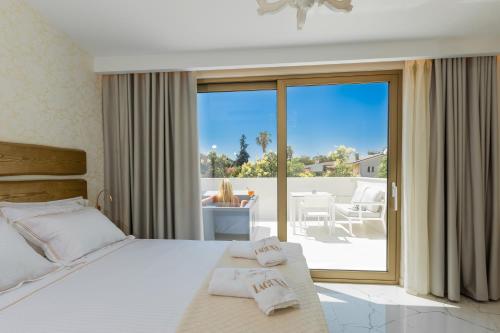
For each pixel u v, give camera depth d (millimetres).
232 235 3025
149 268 1675
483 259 2352
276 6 1342
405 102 2576
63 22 2113
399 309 2307
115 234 2137
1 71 1737
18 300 1257
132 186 2807
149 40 2385
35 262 1479
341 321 2139
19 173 1825
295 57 2520
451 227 2377
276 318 1115
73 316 1139
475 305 2346
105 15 2012
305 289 1372
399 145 2729
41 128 2062
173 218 2828
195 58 2635
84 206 2328
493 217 2371
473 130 2375
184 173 2791
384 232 2861
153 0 1815
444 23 2080
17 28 1842
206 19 2051
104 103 2809
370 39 2355
